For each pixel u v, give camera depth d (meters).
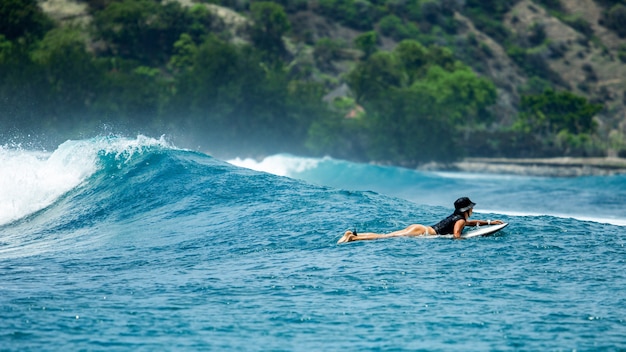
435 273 41.41
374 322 32.75
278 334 31.19
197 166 75.81
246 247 50.12
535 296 36.88
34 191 72.38
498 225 52.69
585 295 37.06
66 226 61.88
